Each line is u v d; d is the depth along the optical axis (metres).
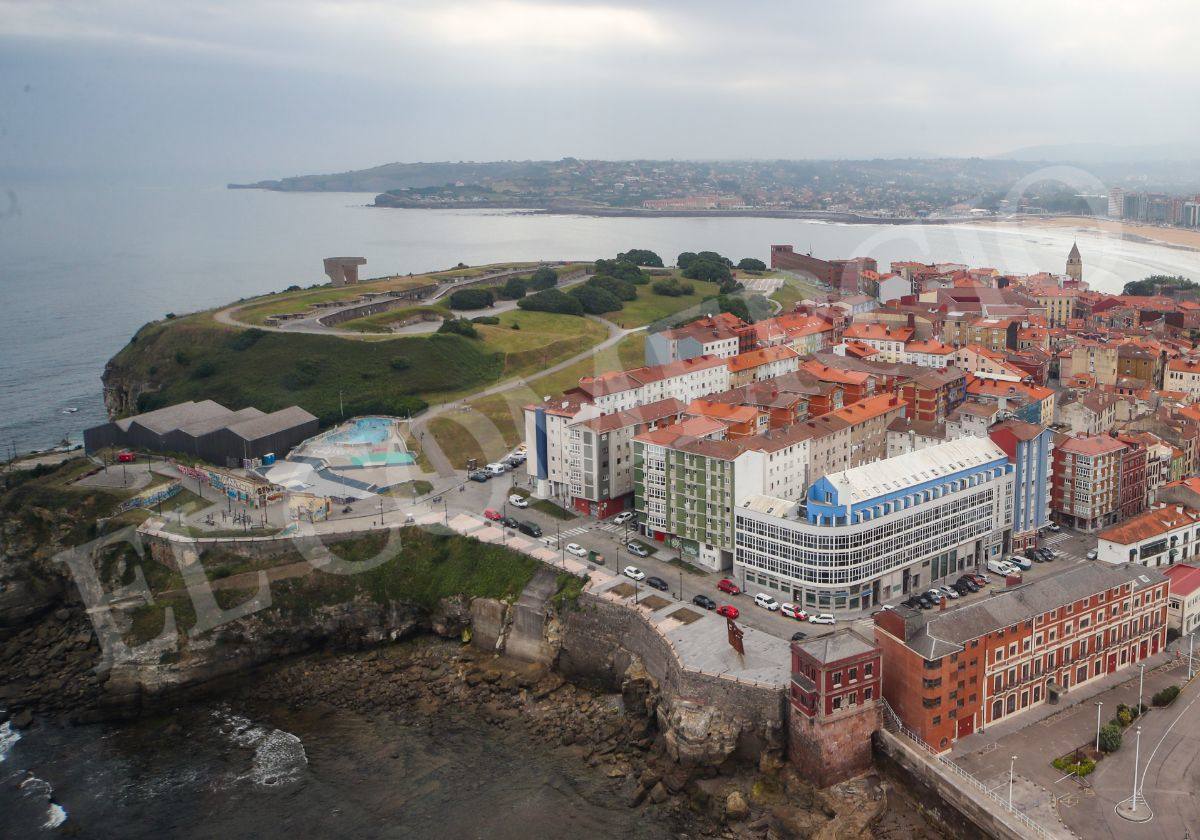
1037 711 156.00
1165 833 125.06
